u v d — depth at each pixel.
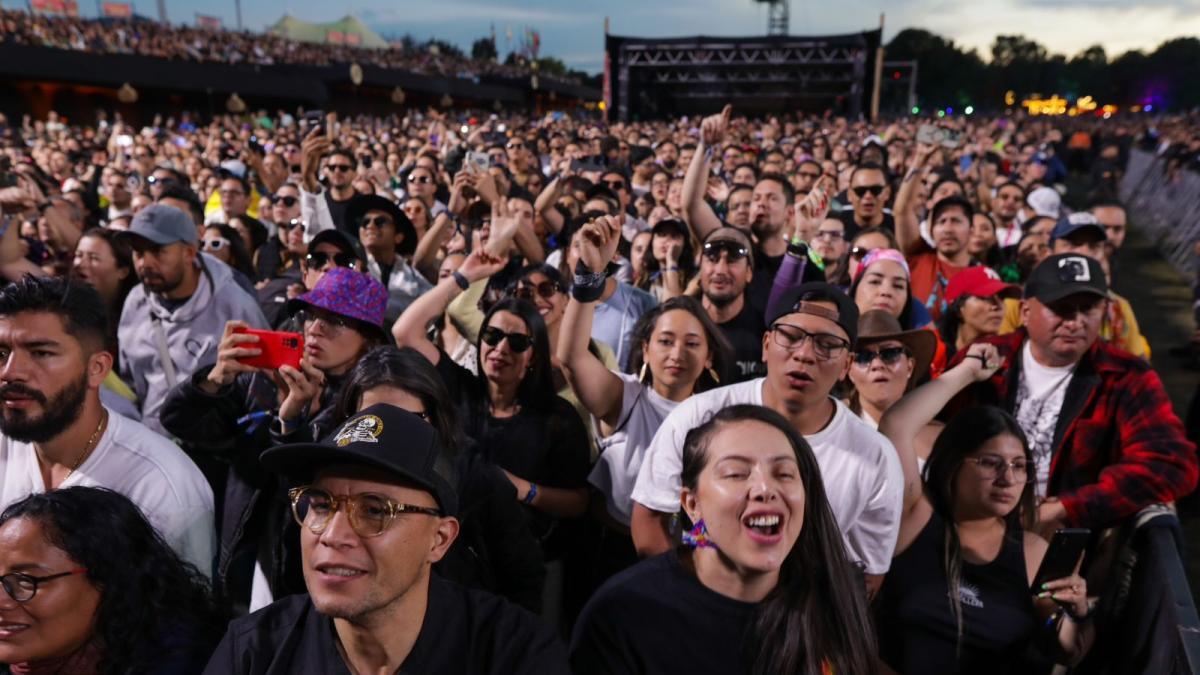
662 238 4.94
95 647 1.91
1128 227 17.36
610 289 4.64
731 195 6.72
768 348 2.52
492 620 1.65
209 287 3.95
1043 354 3.28
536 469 3.18
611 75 30.48
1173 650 2.40
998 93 121.25
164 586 1.99
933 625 2.54
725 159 12.94
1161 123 42.09
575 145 13.07
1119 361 3.18
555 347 3.82
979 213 6.42
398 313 4.90
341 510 1.46
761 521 1.83
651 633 1.93
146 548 1.98
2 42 24.75
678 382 3.14
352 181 6.96
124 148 14.48
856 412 3.30
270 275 6.54
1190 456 2.99
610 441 3.24
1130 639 2.82
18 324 2.17
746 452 1.87
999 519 2.60
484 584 2.50
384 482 1.47
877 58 28.77
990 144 21.61
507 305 3.19
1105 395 3.18
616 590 1.98
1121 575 2.98
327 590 1.46
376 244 5.21
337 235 4.04
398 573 1.47
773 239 5.20
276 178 9.09
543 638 1.66
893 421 2.70
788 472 1.86
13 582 1.80
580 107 62.12
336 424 2.34
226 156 13.38
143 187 7.97
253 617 1.65
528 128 21.61
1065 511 3.00
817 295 2.44
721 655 1.90
